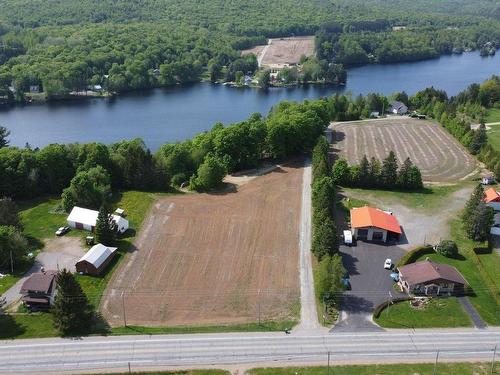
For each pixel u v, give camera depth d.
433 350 77.25
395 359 75.25
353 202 126.81
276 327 81.56
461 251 105.31
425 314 85.31
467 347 78.06
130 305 86.56
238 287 91.81
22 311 84.56
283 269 97.31
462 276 94.94
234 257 101.25
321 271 88.12
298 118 163.50
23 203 125.19
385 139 181.75
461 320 84.06
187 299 88.38
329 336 79.75
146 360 74.19
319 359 75.06
